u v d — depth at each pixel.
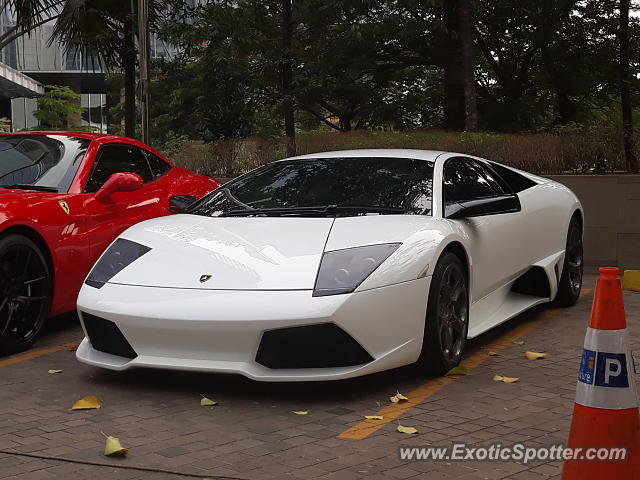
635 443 2.49
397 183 4.69
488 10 18.47
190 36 16.19
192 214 4.77
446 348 4.25
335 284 3.73
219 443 3.25
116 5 12.64
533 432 3.35
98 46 12.78
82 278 5.40
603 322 2.53
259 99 17.02
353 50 17.78
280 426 3.46
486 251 4.82
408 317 3.94
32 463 3.02
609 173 8.90
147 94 10.41
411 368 4.29
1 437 3.34
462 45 14.88
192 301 3.78
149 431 3.41
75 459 3.06
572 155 8.94
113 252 4.31
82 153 5.83
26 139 5.94
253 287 3.77
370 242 3.99
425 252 4.05
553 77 19.00
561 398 3.86
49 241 5.09
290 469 2.94
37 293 5.05
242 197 4.83
